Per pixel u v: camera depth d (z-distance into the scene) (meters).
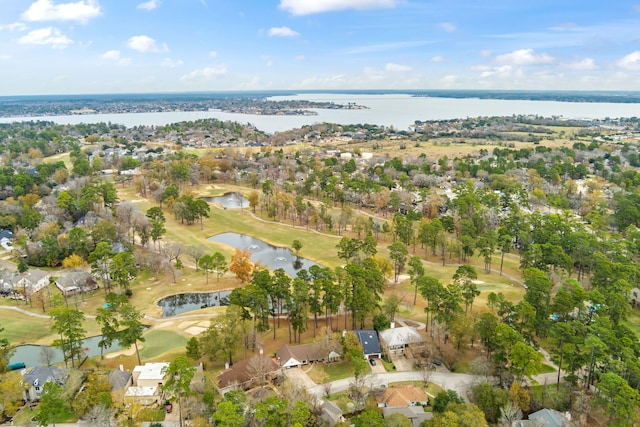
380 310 120.62
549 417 81.06
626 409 76.69
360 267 125.88
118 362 104.75
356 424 77.94
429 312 119.94
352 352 101.56
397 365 104.50
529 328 105.56
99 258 152.62
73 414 85.00
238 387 92.62
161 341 114.62
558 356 97.75
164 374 93.25
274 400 79.75
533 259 148.50
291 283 137.75
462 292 121.12
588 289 139.12
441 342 111.38
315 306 116.75
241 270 150.00
